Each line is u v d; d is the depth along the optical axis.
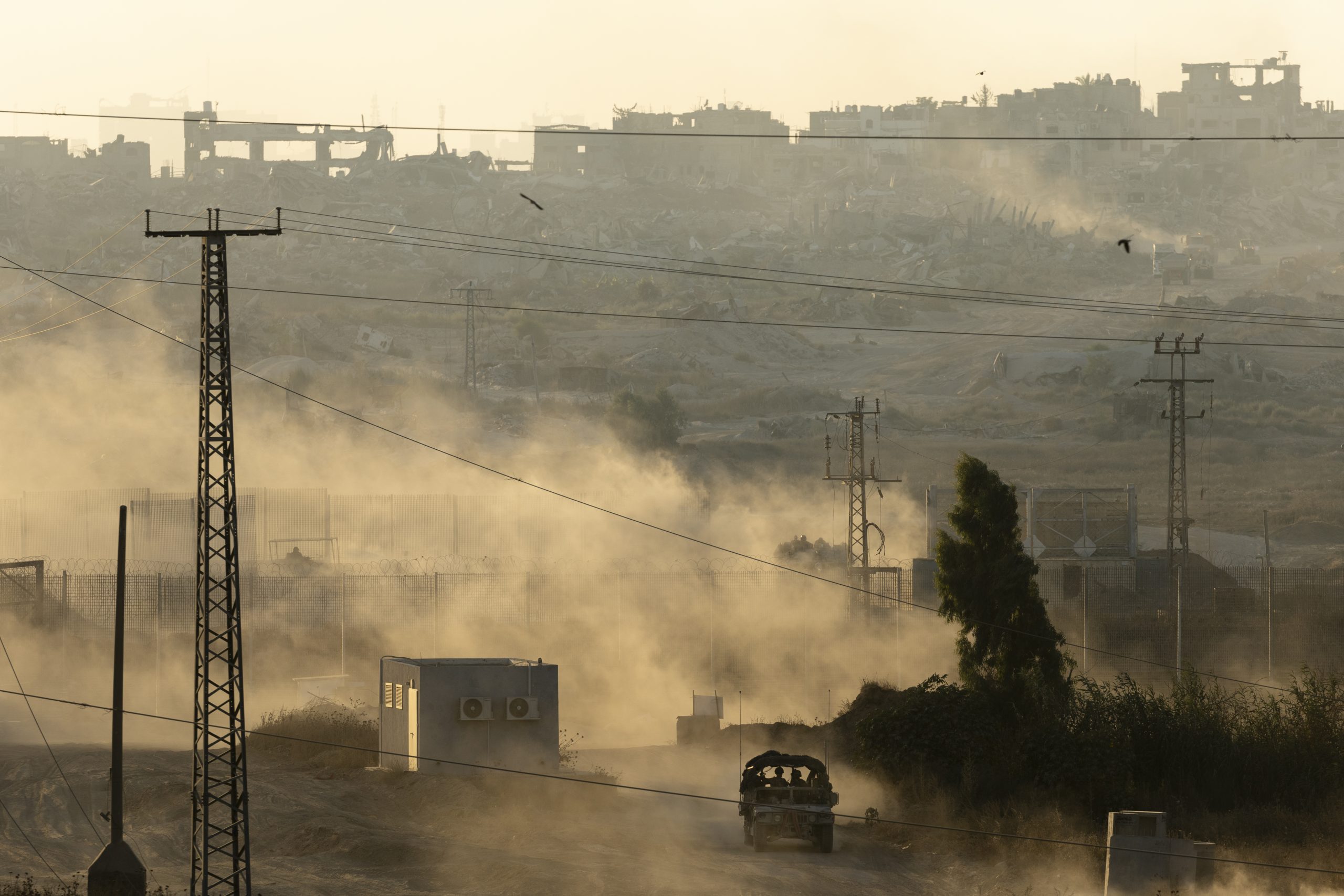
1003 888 120.31
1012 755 151.75
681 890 118.88
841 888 121.31
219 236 108.25
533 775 154.62
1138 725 153.00
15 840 139.12
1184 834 134.00
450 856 130.88
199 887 119.44
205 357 107.56
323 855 133.25
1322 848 129.75
